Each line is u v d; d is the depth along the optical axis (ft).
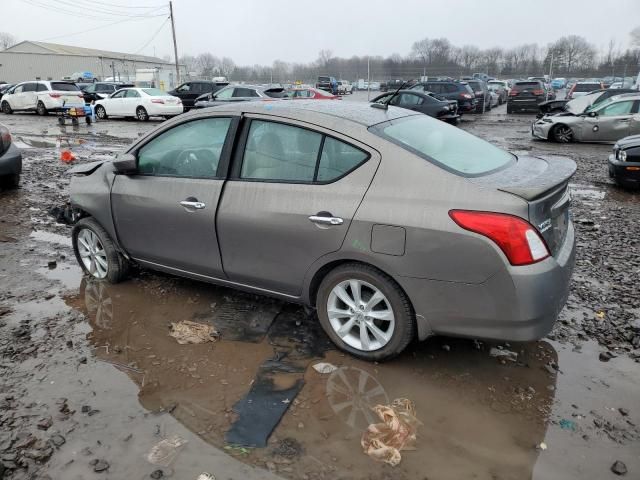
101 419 8.87
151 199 12.60
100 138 51.08
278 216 10.58
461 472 7.73
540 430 8.64
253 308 13.01
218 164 11.64
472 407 9.23
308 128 10.53
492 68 209.87
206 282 13.32
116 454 8.07
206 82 78.89
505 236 8.63
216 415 8.97
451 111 61.52
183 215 12.04
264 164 11.05
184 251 12.44
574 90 87.86
